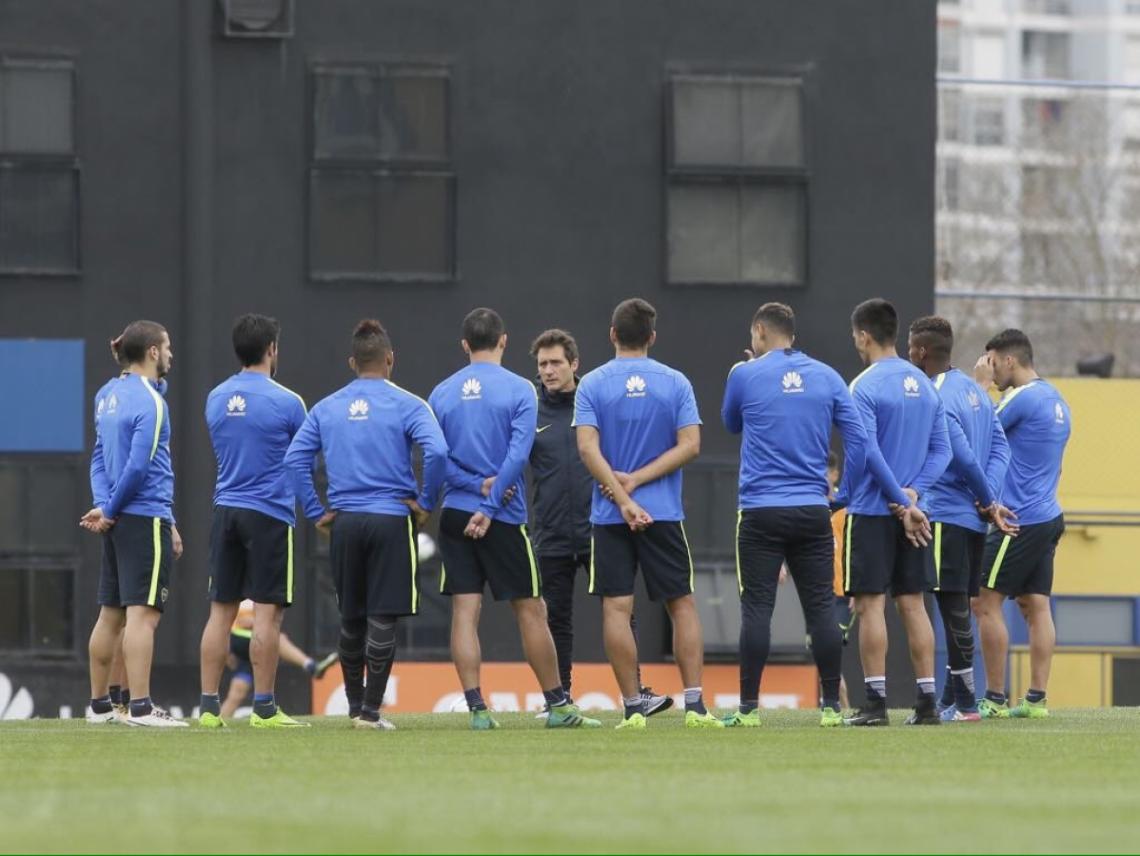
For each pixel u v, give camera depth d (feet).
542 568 119.44
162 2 187.73
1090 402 201.26
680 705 184.85
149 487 107.76
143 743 90.22
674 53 192.34
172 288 186.91
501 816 60.54
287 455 102.99
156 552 107.96
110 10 187.52
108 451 107.96
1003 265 450.71
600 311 190.90
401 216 189.26
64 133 187.11
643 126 191.72
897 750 84.69
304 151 188.44
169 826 58.18
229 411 105.29
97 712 113.39
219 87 187.73
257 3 187.21
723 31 192.85
